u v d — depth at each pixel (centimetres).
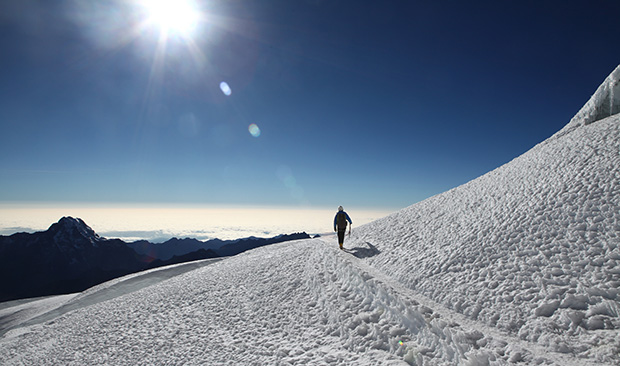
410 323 710
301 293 1079
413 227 1463
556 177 1142
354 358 648
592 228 801
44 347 1373
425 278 928
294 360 689
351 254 1402
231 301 1193
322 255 1432
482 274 828
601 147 1177
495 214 1121
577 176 1066
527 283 721
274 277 1320
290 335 827
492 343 585
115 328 1279
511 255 849
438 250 1073
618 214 799
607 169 1009
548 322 599
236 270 1655
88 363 1008
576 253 748
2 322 3831
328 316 868
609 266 672
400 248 1260
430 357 594
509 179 1403
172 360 850
